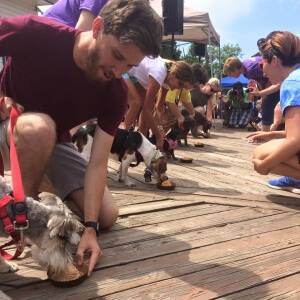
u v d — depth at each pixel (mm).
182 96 7641
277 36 3766
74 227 1901
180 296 2055
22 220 1839
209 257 2512
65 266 1991
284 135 4035
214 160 6133
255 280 2238
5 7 12039
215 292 2104
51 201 2109
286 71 3750
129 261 2412
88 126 4352
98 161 2559
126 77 5402
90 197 2475
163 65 5023
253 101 13883
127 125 5711
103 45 2107
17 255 2182
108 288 2105
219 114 16688
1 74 2748
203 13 13266
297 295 2104
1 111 2551
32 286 2102
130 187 4219
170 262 2426
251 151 7168
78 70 2463
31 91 2609
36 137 2332
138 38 1947
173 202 3621
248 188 4309
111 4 2055
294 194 4086
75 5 3342
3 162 2627
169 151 5992
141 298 2025
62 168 2875
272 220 3242
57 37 2430
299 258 2531
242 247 2678
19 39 2426
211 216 3303
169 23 9414
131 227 2990
